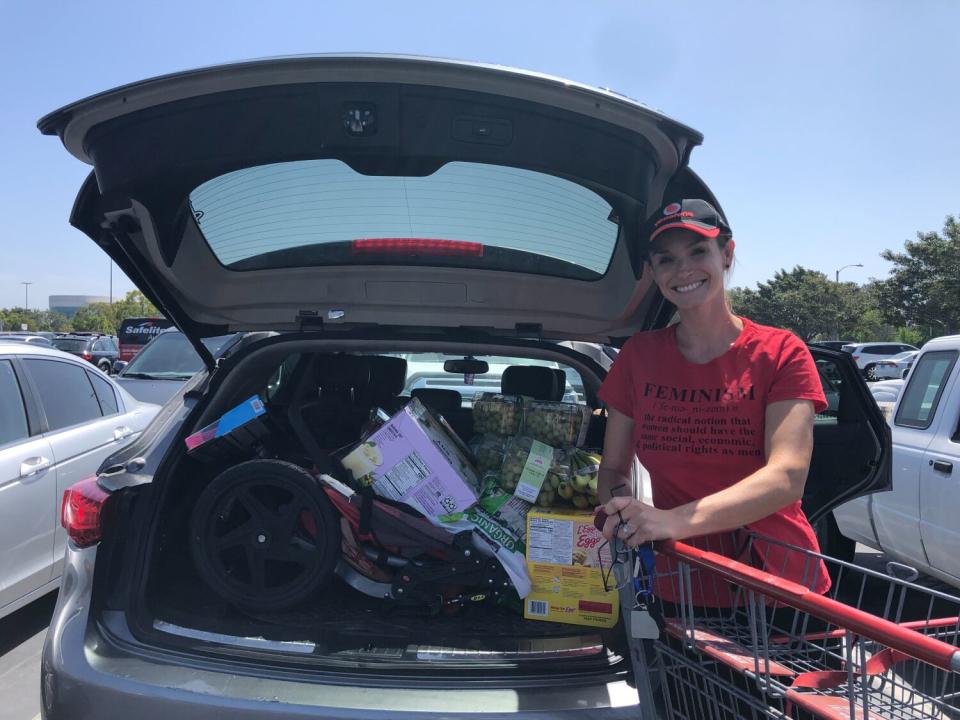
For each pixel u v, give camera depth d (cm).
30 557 370
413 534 226
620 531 161
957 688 138
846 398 376
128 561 213
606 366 305
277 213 247
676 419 182
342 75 182
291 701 178
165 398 710
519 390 353
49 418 409
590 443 322
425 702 177
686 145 198
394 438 234
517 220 245
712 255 178
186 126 194
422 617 226
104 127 197
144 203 221
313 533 236
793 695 141
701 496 181
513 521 236
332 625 218
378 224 251
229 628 211
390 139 191
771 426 170
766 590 138
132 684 183
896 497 435
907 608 383
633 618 157
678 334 191
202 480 264
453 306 279
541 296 279
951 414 411
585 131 192
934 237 4038
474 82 181
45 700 190
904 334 4703
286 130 192
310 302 282
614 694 181
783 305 5609
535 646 204
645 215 215
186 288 268
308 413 312
